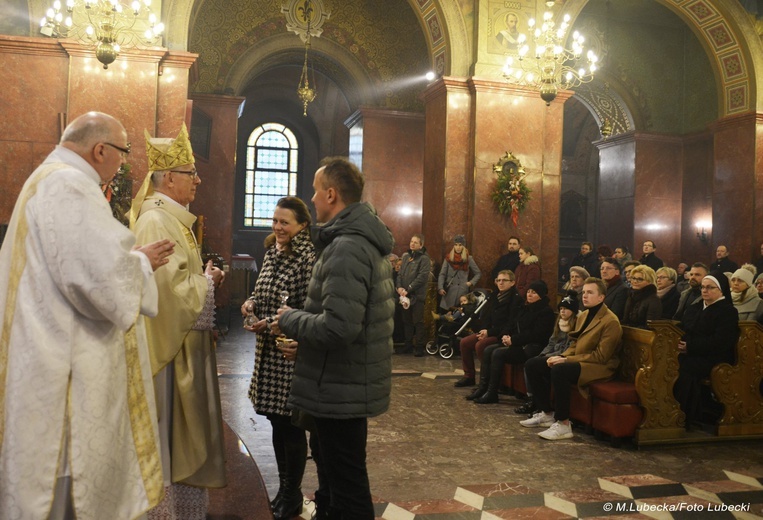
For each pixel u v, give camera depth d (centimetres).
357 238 257
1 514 215
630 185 1659
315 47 1512
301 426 294
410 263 999
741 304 658
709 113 1594
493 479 434
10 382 219
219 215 1454
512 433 553
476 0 1085
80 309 225
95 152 243
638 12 1587
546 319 645
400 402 664
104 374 231
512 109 1086
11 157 881
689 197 1644
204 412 307
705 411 602
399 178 1567
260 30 1481
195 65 968
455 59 1089
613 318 543
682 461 480
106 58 771
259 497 367
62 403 221
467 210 1089
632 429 514
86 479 222
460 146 1087
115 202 791
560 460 479
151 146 311
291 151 2288
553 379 543
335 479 263
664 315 684
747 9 1228
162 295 286
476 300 935
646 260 1134
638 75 1638
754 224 1252
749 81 1259
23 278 225
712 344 536
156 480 250
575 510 380
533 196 1097
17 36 881
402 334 1095
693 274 680
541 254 1105
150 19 829
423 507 381
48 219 222
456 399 683
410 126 1572
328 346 250
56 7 821
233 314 1469
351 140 1681
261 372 340
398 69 1562
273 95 2186
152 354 286
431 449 503
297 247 344
